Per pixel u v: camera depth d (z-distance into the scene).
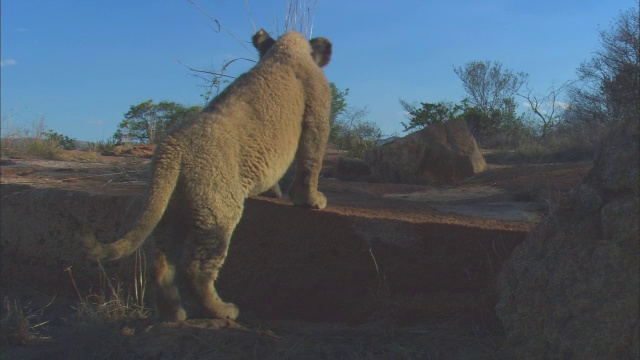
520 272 4.58
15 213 7.34
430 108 27.92
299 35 6.03
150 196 4.84
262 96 5.39
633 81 17.81
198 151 4.95
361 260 5.50
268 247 5.80
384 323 5.32
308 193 5.73
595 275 4.13
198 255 5.07
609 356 3.98
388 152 10.30
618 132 4.42
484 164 10.21
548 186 6.90
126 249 4.72
